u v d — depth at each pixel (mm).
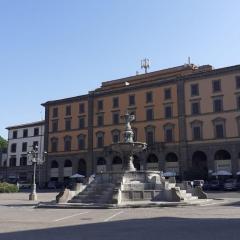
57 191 67312
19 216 20266
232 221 16891
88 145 85812
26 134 101625
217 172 67000
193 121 73312
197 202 28297
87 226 15453
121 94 83500
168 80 77312
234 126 69250
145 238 12070
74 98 89875
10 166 102250
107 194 28375
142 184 30000
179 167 73500
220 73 71750
